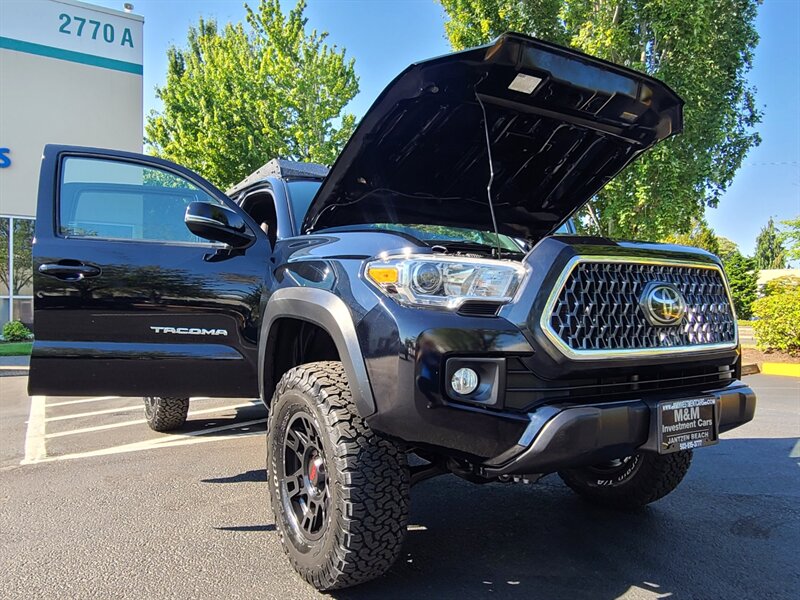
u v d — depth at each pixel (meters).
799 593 2.35
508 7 10.69
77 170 3.26
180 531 3.02
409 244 2.24
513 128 3.06
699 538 2.89
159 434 5.18
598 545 2.81
